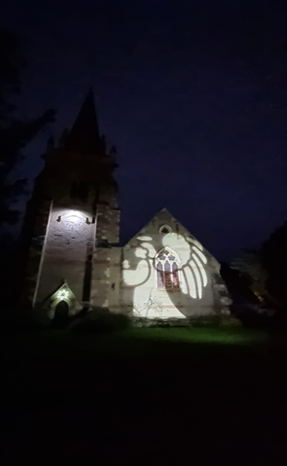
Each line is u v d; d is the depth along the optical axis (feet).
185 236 73.97
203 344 36.55
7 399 15.67
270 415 14.07
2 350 31.09
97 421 13.23
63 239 75.31
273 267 80.89
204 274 69.82
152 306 65.16
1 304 70.18
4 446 10.91
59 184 82.38
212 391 17.48
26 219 85.66
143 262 69.97
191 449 10.97
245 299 71.46
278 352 30.25
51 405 14.99
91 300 65.05
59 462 9.99
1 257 79.25
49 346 34.47
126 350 31.60
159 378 20.07
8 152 58.54
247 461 10.22
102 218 78.59
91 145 104.27
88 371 21.85
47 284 69.10
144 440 11.62
